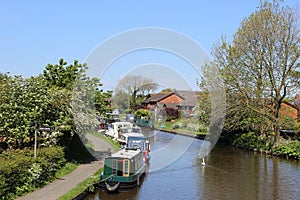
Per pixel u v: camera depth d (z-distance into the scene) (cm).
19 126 1661
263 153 3125
